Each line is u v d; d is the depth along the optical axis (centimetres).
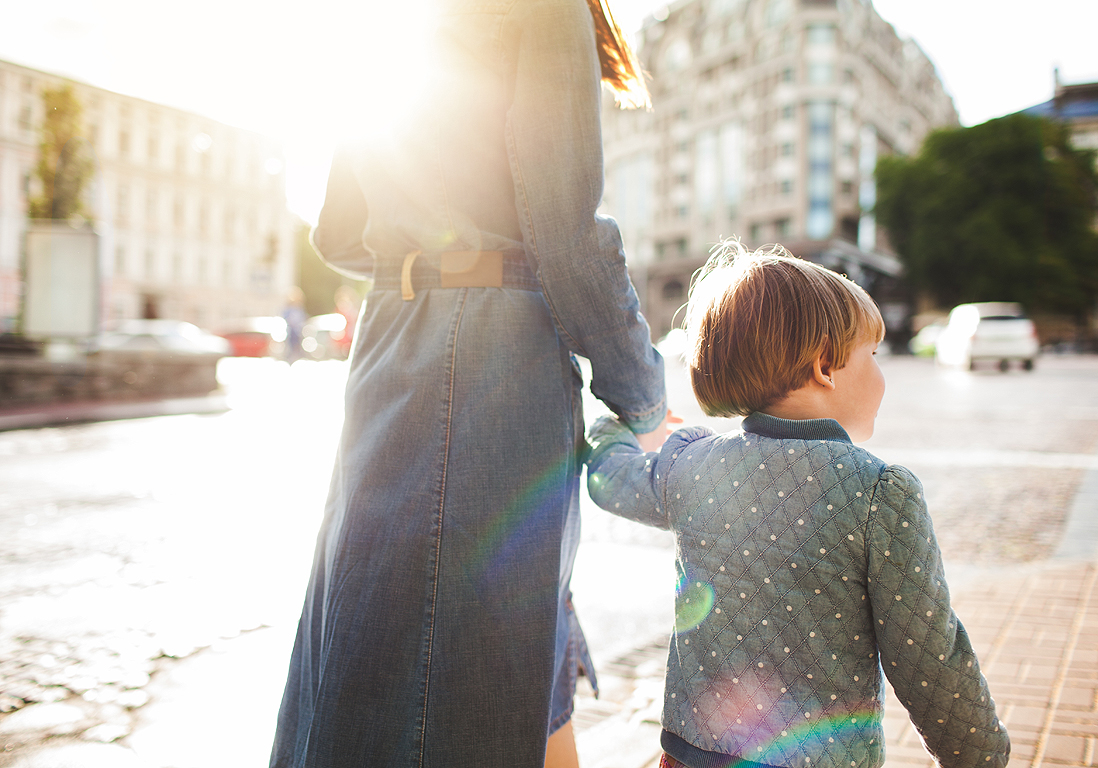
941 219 4169
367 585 110
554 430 117
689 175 5778
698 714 113
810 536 108
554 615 111
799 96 5006
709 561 115
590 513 504
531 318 121
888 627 104
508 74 119
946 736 104
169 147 4634
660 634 296
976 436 806
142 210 4556
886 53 5781
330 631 111
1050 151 4153
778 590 109
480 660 107
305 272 6072
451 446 113
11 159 3416
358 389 123
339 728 107
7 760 206
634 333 119
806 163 5016
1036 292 3944
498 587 109
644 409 130
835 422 115
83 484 587
